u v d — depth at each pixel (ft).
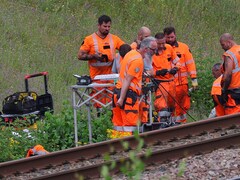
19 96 128.47
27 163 103.30
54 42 193.06
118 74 123.03
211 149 108.68
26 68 175.01
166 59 134.41
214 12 233.55
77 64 182.19
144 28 131.03
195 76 143.84
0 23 195.31
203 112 156.76
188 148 106.52
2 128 120.57
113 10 217.56
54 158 105.70
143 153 106.11
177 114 141.79
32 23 199.31
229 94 128.98
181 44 142.92
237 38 226.79
